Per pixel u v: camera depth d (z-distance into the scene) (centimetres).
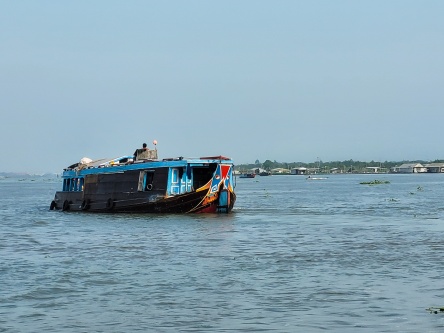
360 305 2912
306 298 3055
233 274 3638
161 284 3394
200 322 2702
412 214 7781
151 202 7144
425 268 3744
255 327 2622
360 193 14700
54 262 4147
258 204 10319
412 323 2628
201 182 7319
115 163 8175
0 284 3438
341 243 4919
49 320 2764
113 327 2655
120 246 4862
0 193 18612
